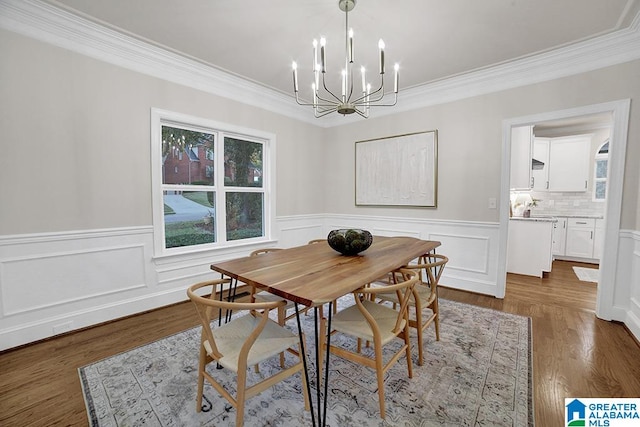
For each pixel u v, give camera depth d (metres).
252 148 3.71
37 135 2.12
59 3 2.01
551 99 2.78
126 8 2.06
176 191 3.03
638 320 2.23
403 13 2.09
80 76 2.30
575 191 5.16
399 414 1.46
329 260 1.89
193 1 1.98
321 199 4.64
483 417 1.44
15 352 2.03
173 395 1.61
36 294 2.16
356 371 1.83
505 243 3.12
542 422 1.41
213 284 1.66
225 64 2.95
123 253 2.60
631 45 2.37
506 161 3.07
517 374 1.78
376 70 3.05
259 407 1.53
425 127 3.60
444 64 2.92
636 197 2.43
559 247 5.13
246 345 1.21
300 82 3.40
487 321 2.55
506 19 2.16
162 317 2.64
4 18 1.97
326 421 1.42
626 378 1.74
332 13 2.10
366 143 4.15
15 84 2.03
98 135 2.41
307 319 2.64
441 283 3.58
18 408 1.51
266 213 3.89
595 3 1.98
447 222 3.49
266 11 2.08
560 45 2.55
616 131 2.48
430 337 2.26
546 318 2.61
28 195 2.10
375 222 4.14
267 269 1.67
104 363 1.91
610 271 2.54
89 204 2.38
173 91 2.86
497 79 3.05
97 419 1.43
